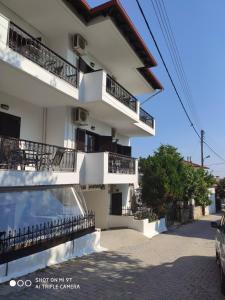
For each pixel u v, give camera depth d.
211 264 9.96
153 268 9.27
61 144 12.52
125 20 12.55
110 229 16.83
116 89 13.92
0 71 8.91
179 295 6.80
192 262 10.25
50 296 6.27
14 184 8.58
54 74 10.43
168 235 17.36
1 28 8.10
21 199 9.30
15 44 9.09
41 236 8.65
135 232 16.27
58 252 9.04
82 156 12.95
